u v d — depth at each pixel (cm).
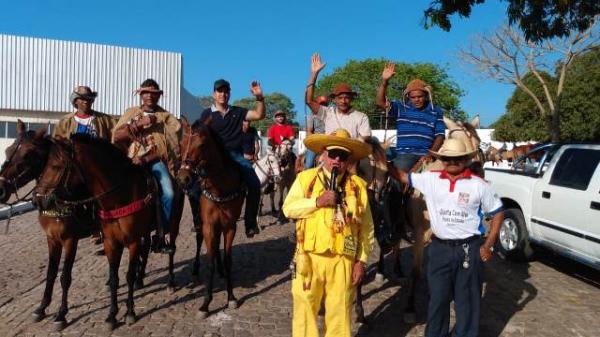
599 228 636
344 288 397
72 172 495
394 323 559
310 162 637
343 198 396
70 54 2742
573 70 3050
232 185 577
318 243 389
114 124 670
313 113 629
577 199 679
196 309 592
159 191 576
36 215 1259
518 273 765
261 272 755
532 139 3020
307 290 392
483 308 609
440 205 436
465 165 438
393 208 595
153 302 613
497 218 430
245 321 557
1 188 475
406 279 720
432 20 991
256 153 1322
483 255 430
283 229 1116
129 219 522
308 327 397
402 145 621
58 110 2734
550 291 679
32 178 499
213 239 579
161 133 616
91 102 648
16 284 683
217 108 630
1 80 2608
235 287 680
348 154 395
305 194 405
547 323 565
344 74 4172
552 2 976
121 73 2858
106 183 507
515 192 825
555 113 2183
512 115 3130
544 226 750
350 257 398
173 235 646
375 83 4062
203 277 722
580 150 725
